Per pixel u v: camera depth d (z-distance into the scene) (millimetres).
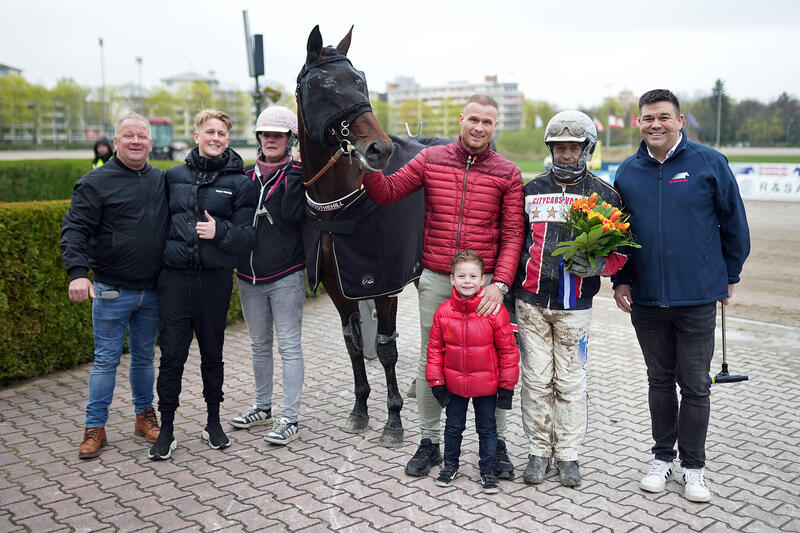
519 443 3900
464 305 3162
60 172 16547
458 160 3430
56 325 5230
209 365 3781
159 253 3682
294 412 3930
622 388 4855
